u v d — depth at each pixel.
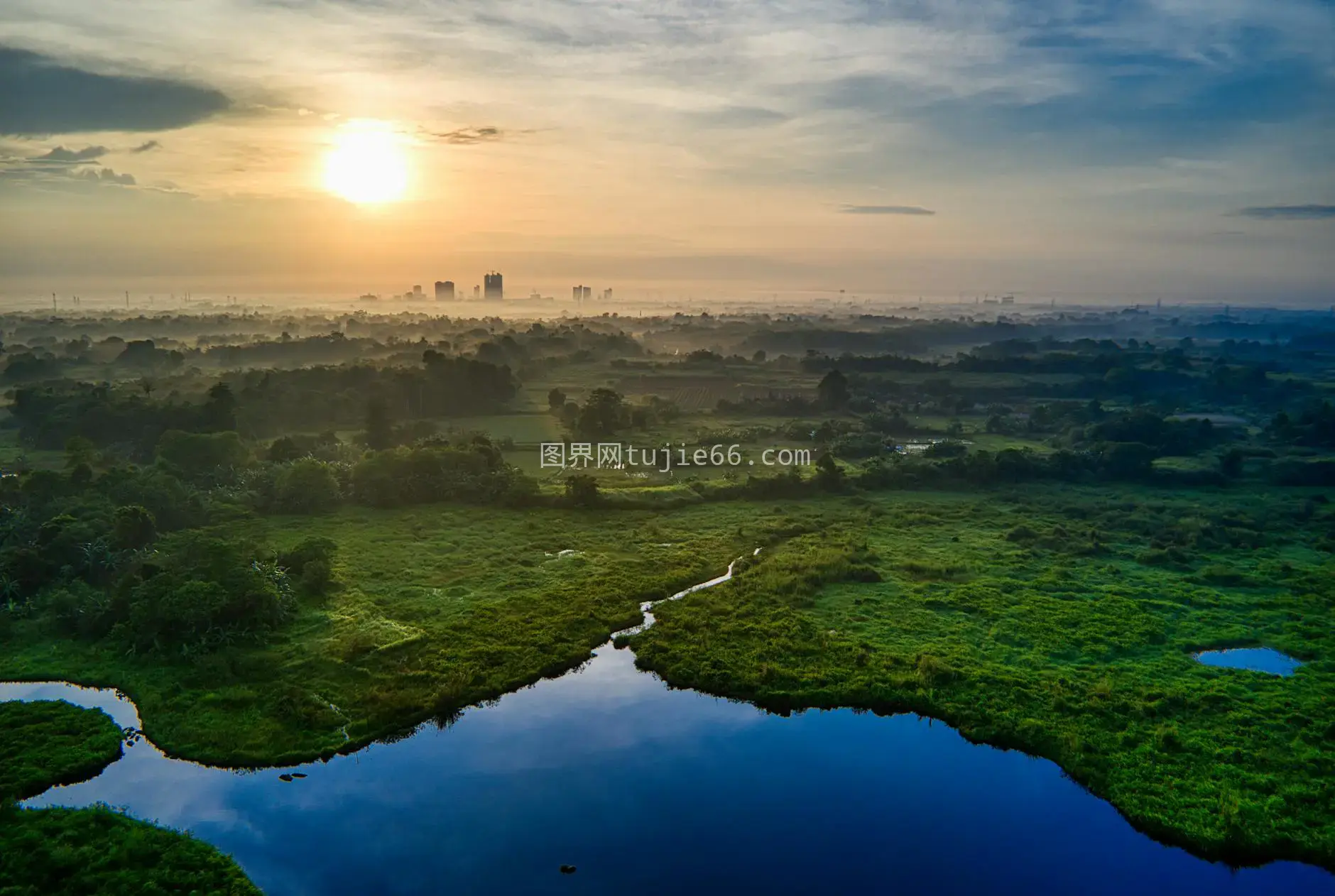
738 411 187.50
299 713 52.94
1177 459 139.38
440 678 58.41
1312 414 156.50
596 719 55.47
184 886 38.62
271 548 80.81
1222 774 47.78
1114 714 53.91
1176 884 40.66
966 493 119.25
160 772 48.03
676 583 78.81
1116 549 90.94
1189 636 66.81
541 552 87.19
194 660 58.66
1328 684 58.25
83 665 58.62
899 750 51.88
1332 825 43.44
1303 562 86.56
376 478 104.12
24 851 39.47
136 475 93.50
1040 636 66.19
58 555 71.62
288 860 41.50
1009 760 50.88
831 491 117.94
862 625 68.56
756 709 57.00
